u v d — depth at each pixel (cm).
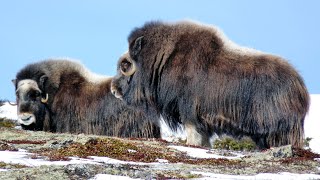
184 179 3197
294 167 3962
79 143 4412
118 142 4575
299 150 4544
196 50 5550
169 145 5106
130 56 5862
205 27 5659
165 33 5706
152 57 5716
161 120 6078
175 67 5578
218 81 5444
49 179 2956
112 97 6912
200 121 5550
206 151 4897
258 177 3444
